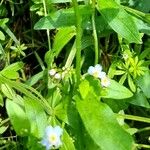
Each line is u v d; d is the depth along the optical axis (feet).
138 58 0.29
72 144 0.24
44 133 0.24
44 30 0.33
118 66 0.28
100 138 0.23
